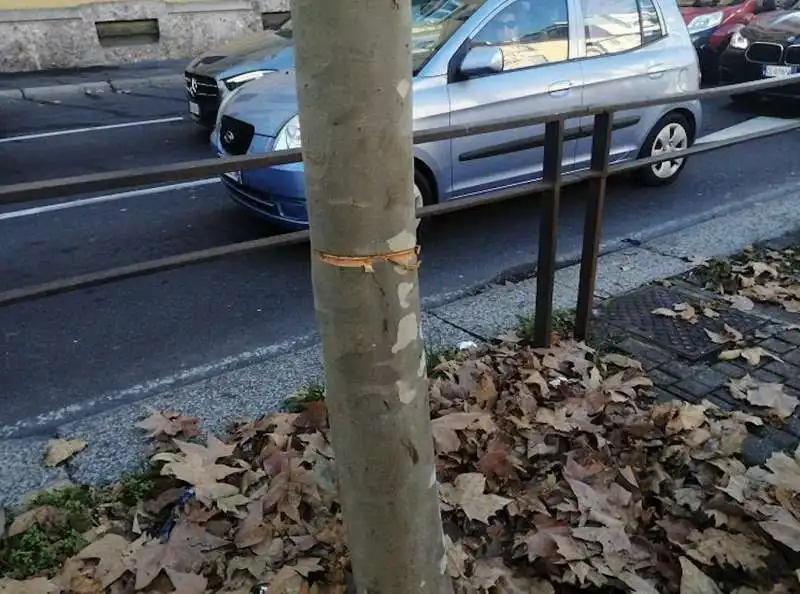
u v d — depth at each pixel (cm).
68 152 751
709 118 868
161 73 1133
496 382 306
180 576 210
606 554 221
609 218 550
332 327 138
